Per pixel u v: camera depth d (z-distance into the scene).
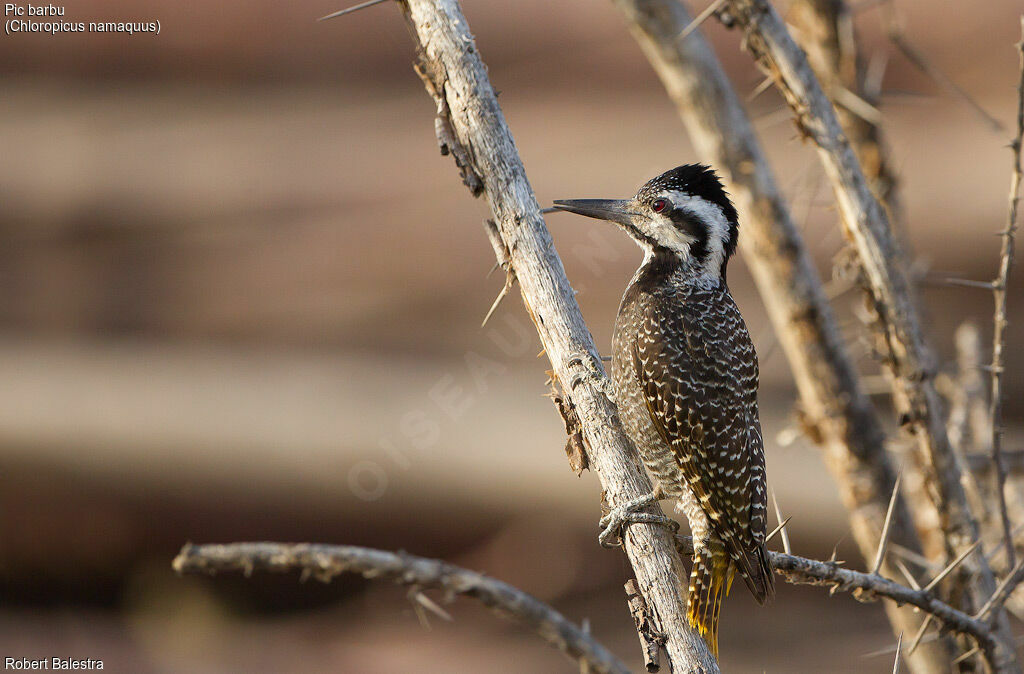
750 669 11.78
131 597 13.70
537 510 13.83
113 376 15.52
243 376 15.48
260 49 26.66
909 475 7.86
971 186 18.45
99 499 13.70
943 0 22.47
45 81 25.66
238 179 21.92
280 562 3.35
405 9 5.37
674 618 4.89
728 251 7.57
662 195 7.54
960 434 7.83
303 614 13.58
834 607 13.32
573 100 24.31
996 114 20.53
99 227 20.69
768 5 5.89
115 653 12.34
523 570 13.48
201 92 25.50
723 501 6.54
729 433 6.71
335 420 14.48
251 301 18.14
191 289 18.58
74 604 13.59
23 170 22.39
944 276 7.76
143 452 13.96
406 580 3.43
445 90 5.28
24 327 17.38
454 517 13.88
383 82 26.44
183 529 13.84
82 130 23.08
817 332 7.17
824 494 13.14
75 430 13.98
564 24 26.08
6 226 20.50
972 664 6.51
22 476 13.71
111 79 26.05
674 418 6.74
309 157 22.97
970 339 8.30
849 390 7.31
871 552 7.45
